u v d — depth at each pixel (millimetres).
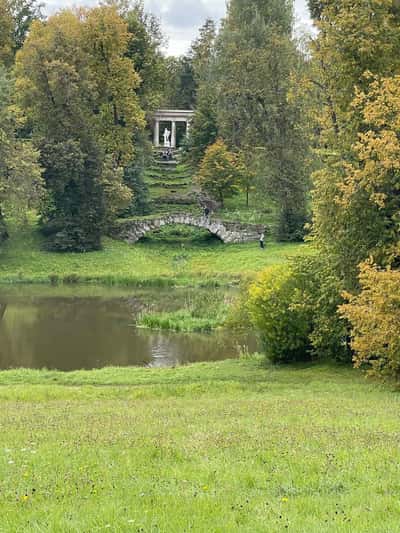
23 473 15695
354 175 33781
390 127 33688
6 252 97500
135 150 124312
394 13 39125
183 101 184625
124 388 34469
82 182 101062
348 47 37156
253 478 14992
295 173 103938
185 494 13797
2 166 90312
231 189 121938
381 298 30188
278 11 132000
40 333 55188
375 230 35500
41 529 11883
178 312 61969
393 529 11609
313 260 40938
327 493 14000
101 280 89938
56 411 26406
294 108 100125
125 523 12023
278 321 40156
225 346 50719
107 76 117750
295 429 20781
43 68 103125
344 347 39781
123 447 18328
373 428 21016
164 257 103812
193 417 23922
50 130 104000
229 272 92500
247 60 113812
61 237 100250
